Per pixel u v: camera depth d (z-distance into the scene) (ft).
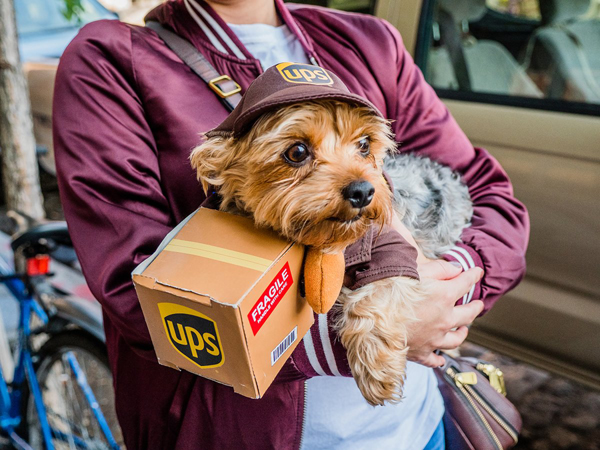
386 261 3.45
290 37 4.60
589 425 9.20
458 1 9.27
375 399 3.47
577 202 7.98
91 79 3.88
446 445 4.60
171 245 3.20
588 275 7.95
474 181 5.34
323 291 3.19
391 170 4.82
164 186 4.03
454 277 4.06
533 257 8.49
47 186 19.75
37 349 8.35
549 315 8.34
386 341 3.45
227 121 3.42
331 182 3.15
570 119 8.09
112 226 3.70
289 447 3.84
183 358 3.13
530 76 8.73
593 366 8.04
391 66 4.83
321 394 4.04
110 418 7.97
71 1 14.14
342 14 4.98
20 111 9.41
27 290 7.52
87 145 3.79
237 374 2.95
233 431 3.85
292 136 3.19
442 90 9.62
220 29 4.19
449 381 4.65
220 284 2.85
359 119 3.42
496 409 4.53
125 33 4.09
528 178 8.48
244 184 3.41
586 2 8.38
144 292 3.02
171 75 4.02
